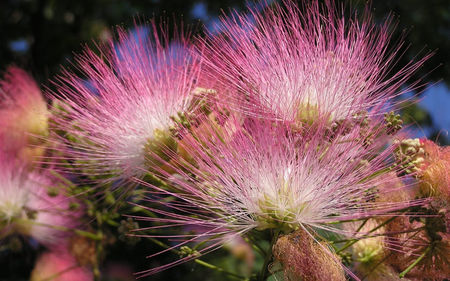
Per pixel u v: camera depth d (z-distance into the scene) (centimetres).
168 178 20
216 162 20
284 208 20
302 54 21
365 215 20
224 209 20
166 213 20
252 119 20
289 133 20
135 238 22
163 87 22
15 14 36
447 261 21
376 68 21
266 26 21
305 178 20
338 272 20
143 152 22
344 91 21
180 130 21
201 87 22
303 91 21
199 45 22
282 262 20
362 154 20
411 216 21
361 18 22
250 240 22
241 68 21
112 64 22
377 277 22
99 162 22
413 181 21
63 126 22
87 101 22
